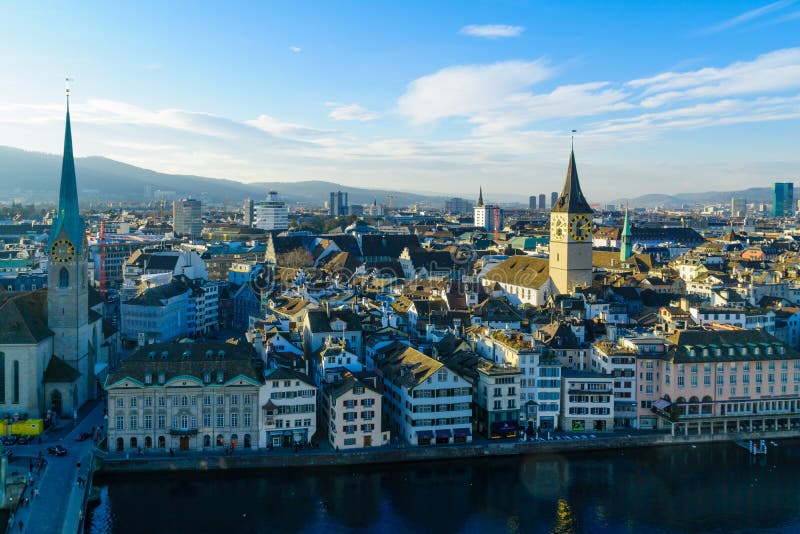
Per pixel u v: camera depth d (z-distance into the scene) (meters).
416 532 147.38
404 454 179.38
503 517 154.38
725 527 152.38
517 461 183.12
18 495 153.50
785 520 155.50
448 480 171.75
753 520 155.38
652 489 169.38
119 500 158.38
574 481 173.00
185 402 175.62
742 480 175.25
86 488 153.25
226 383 176.25
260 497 161.00
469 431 186.75
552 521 153.50
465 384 185.75
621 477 175.88
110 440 173.38
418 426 183.25
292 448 179.75
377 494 163.75
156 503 157.38
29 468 161.00
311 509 156.00
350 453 176.38
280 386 179.50
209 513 153.38
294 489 165.25
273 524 149.38
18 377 190.50
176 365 178.88
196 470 171.25
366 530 147.75
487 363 198.62
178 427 175.62
